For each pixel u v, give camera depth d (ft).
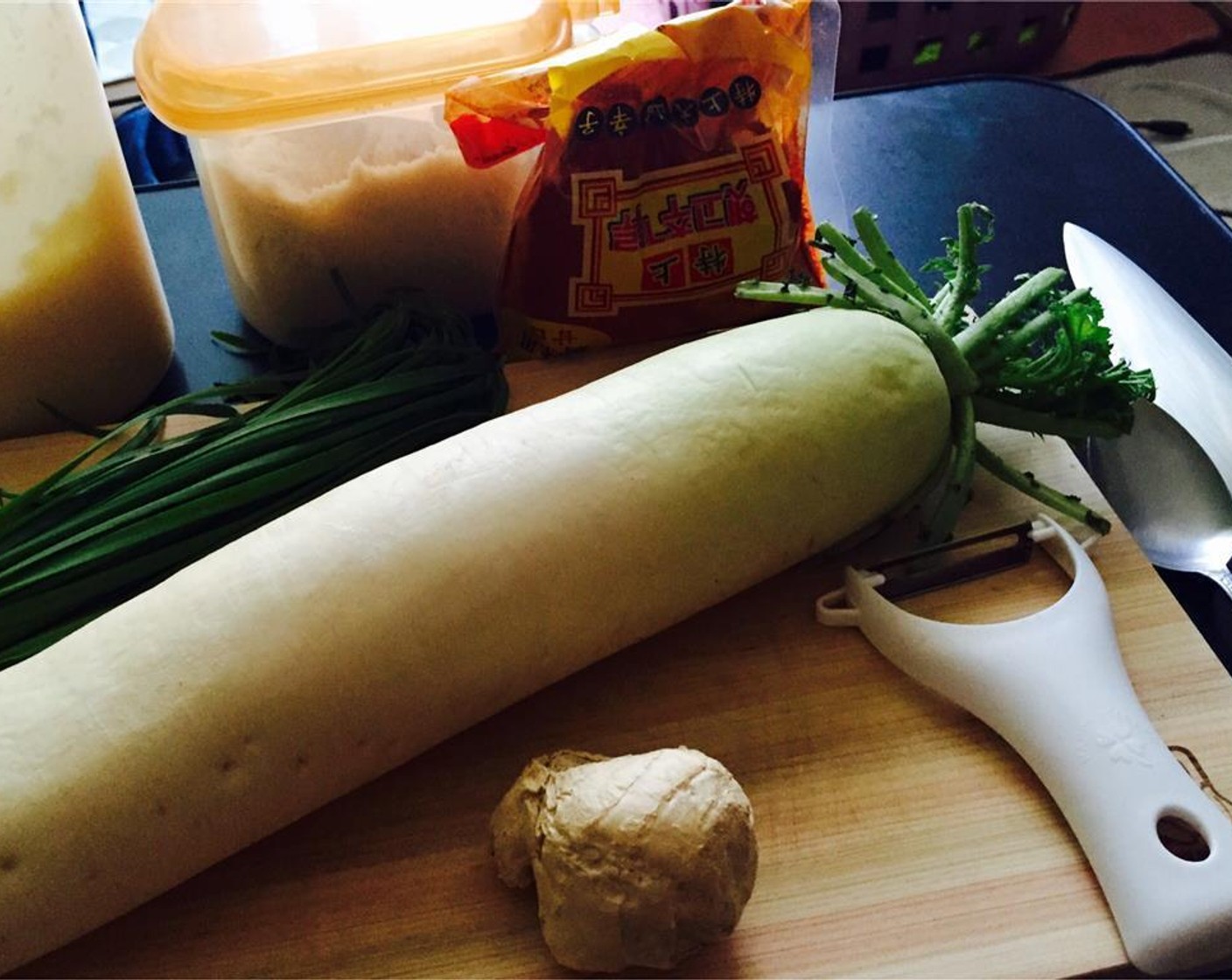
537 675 1.84
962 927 1.66
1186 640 1.97
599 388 1.96
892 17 3.94
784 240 2.44
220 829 1.64
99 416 2.42
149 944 1.69
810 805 1.81
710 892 1.54
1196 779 1.80
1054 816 1.77
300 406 2.09
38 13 1.96
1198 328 2.49
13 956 1.56
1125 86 4.04
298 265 2.47
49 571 1.87
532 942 1.68
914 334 2.09
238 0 2.24
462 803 1.83
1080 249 2.60
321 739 1.67
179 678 1.61
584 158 2.25
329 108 2.15
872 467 2.01
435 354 2.25
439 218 2.48
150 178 3.40
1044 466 2.28
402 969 1.66
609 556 1.82
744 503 1.91
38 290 2.17
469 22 2.25
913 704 1.93
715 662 2.01
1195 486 2.26
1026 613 2.05
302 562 1.70
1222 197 3.55
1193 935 1.57
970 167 3.06
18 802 1.53
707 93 2.23
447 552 1.74
